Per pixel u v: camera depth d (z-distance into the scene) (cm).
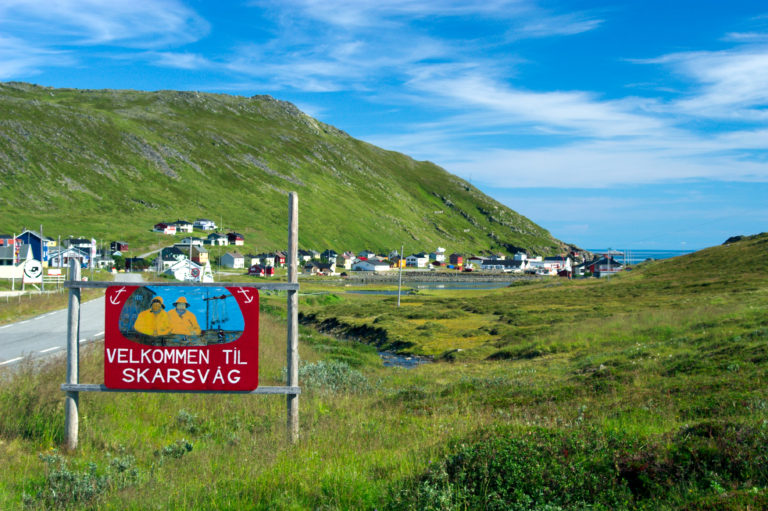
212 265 15738
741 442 689
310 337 3538
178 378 923
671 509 573
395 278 16962
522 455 689
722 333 2103
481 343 3528
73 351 928
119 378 922
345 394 1647
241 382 929
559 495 627
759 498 539
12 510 672
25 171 19475
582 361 2183
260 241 19300
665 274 8131
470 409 1345
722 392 1149
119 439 1002
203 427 1147
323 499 671
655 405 1128
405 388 1908
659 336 2617
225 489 719
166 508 677
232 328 929
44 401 1044
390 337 4078
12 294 5281
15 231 14888
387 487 688
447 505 600
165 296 927
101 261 13400
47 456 843
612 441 748
